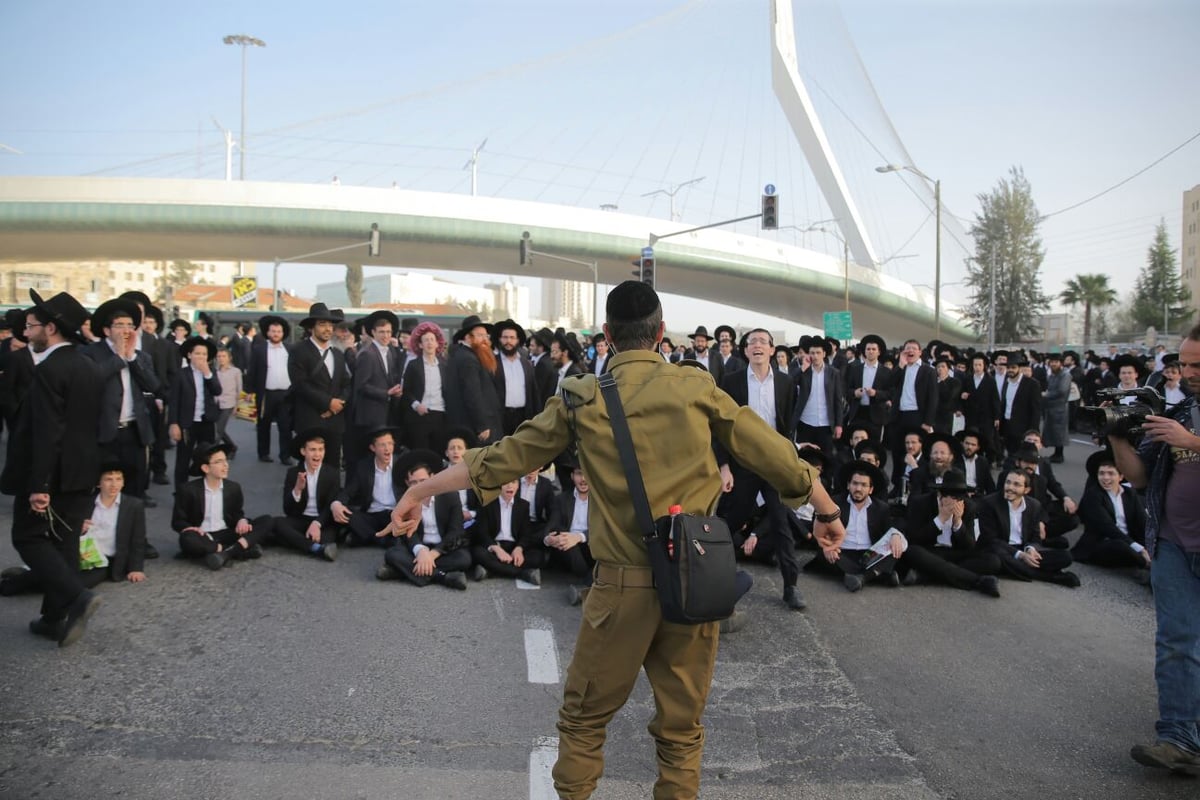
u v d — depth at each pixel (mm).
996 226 67688
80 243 47312
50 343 4473
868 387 10297
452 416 7977
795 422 8633
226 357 10695
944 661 4668
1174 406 3588
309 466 6660
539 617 5211
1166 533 3502
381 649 4559
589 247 50875
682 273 55469
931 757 3561
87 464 4512
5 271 74625
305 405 8328
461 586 5695
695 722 2584
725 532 2430
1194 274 74375
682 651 2512
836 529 2742
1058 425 12945
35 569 4387
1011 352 12055
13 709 3662
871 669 4535
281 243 48812
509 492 6246
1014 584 6258
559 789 2535
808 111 61531
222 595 5359
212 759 3311
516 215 49469
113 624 4750
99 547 5449
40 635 4523
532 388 9117
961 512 6285
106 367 5957
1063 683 4391
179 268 100812
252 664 4277
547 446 2611
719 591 2352
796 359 13484
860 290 60281
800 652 4773
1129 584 6359
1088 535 6941
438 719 3740
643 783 3254
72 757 3283
